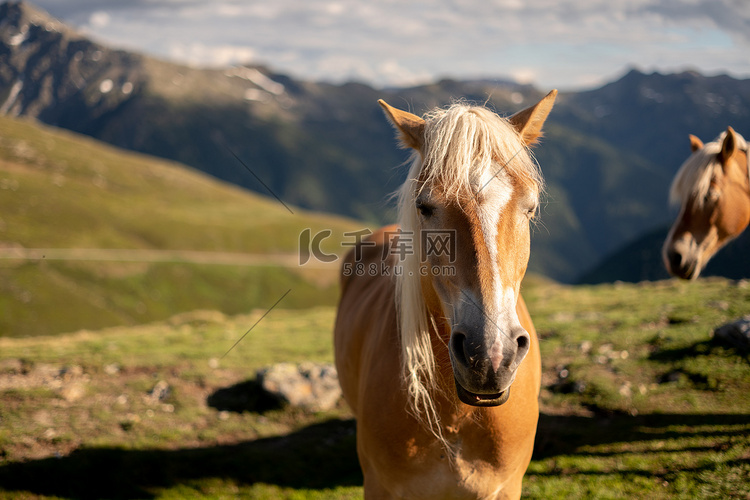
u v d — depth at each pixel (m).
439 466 2.41
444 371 2.28
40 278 55.09
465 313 1.83
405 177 2.55
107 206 81.62
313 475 5.55
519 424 2.37
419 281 2.23
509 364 1.74
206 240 76.00
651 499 3.98
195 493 5.25
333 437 6.25
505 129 2.03
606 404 5.77
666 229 84.19
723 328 6.28
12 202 72.38
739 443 4.37
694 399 5.45
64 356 8.68
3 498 5.02
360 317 3.17
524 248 2.00
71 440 5.90
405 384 2.36
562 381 6.53
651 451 4.68
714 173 4.14
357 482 5.23
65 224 71.00
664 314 8.38
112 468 5.51
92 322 52.16
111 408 6.77
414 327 2.26
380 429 2.45
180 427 6.40
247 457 5.77
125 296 58.53
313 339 10.38
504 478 2.46
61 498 5.13
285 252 77.75
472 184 1.91
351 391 3.28
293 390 6.89
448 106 2.29
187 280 64.62
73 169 97.44
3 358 8.36
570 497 4.22
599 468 4.59
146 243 72.69
